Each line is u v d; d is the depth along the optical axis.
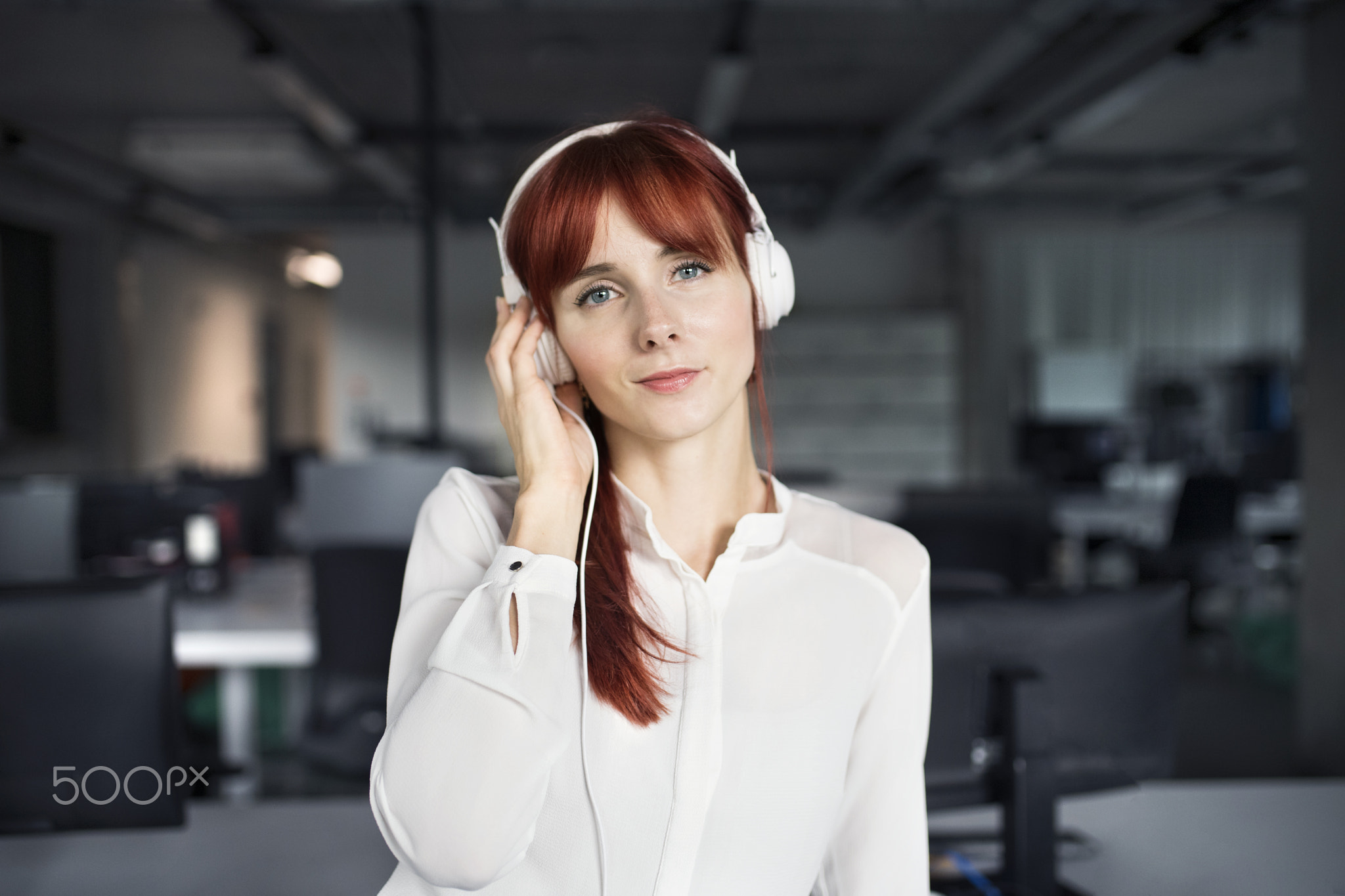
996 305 10.08
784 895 0.79
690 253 0.75
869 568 0.86
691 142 0.78
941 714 1.31
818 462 10.28
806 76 6.94
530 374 0.79
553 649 0.70
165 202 8.41
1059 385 9.44
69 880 1.25
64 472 8.02
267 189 9.50
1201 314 10.08
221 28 5.78
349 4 4.57
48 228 8.13
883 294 10.91
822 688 0.80
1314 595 3.76
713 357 0.76
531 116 7.87
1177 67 5.11
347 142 7.10
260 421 12.85
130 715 1.21
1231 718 4.54
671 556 0.79
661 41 6.32
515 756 0.66
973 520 3.17
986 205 9.73
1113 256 10.08
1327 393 3.68
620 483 0.82
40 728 1.19
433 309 5.44
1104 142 8.48
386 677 2.63
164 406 9.84
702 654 0.78
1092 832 1.40
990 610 1.32
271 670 3.96
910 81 7.06
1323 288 3.72
